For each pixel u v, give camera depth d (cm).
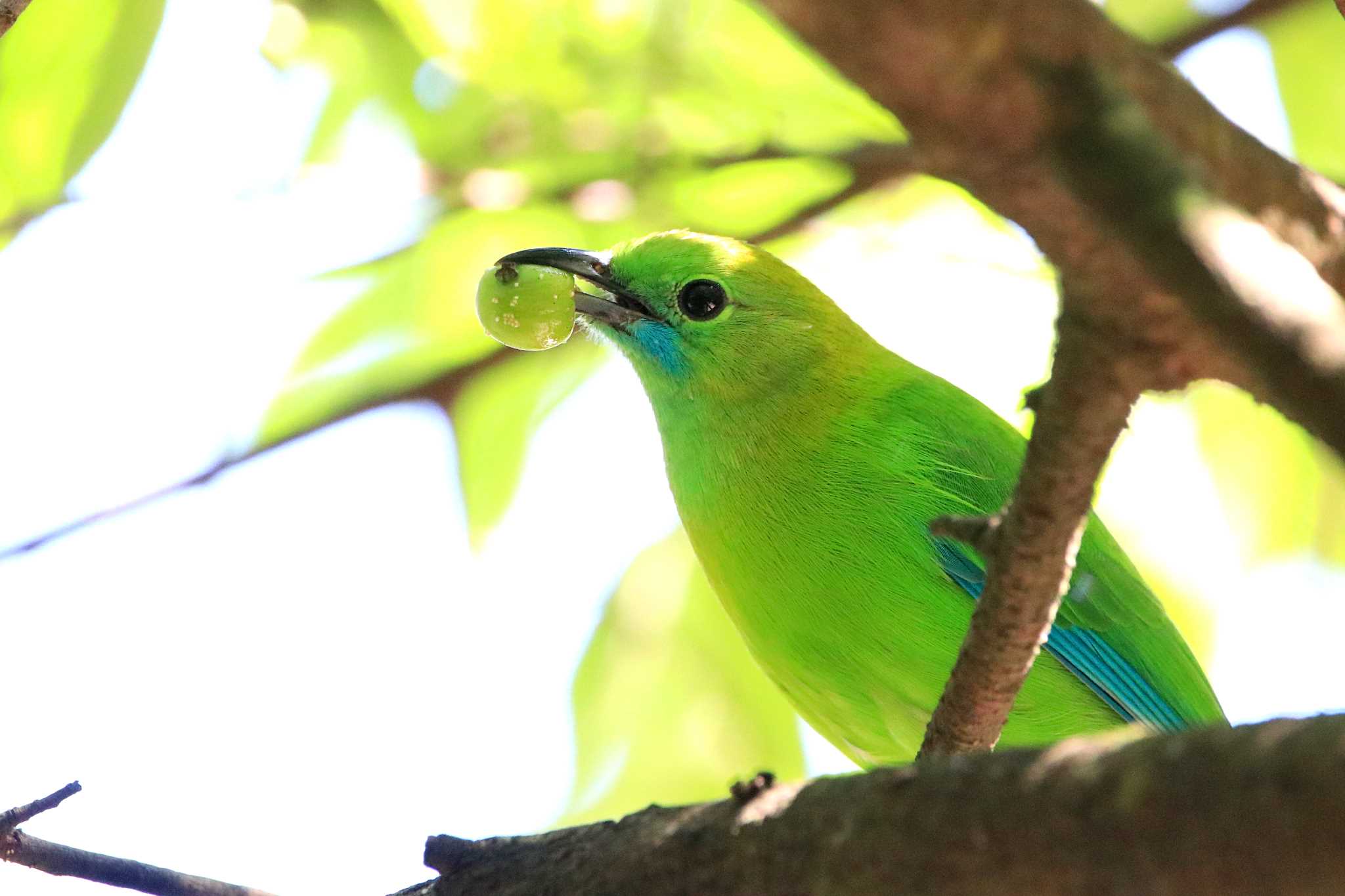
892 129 1276
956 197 1332
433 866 684
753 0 335
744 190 1373
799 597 1071
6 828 722
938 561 1048
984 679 643
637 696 1431
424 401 1315
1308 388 335
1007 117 338
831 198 1290
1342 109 1300
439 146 1341
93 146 1227
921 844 490
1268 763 401
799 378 1116
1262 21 1246
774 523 1077
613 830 645
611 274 1160
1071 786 447
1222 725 436
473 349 1345
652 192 1328
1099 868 441
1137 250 356
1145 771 430
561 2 1280
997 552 592
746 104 1291
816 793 550
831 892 523
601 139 1312
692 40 1273
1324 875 394
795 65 1272
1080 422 505
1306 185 649
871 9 319
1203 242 347
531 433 1378
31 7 1190
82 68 1209
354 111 1325
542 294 955
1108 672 1148
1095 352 459
